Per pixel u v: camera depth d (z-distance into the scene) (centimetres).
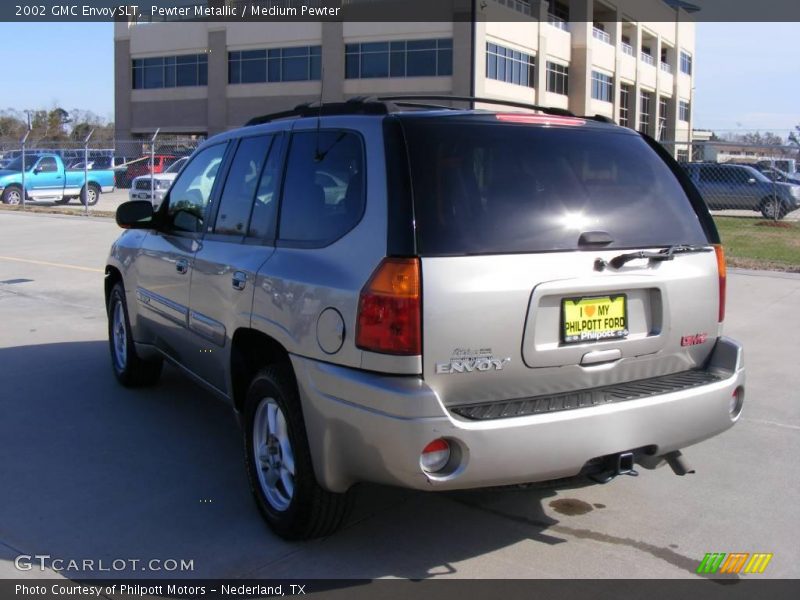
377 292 328
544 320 347
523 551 388
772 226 2108
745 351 765
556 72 5141
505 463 328
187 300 492
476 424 323
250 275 408
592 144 388
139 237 595
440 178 341
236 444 526
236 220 452
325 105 410
